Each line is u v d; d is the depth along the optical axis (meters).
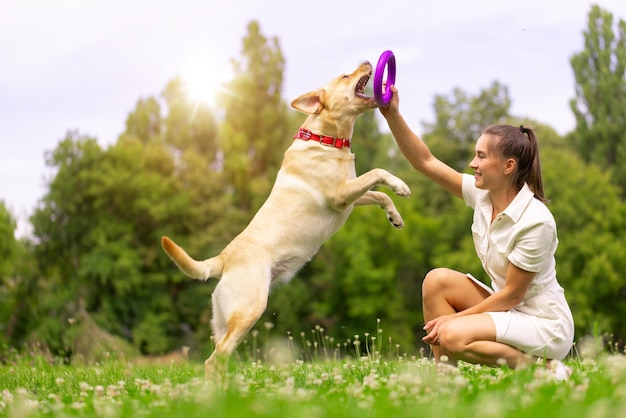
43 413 3.12
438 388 3.11
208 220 30.05
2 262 25.20
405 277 29.75
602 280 27.00
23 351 8.66
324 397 3.05
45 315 25.38
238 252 4.77
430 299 4.26
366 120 35.69
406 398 2.97
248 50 34.72
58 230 28.03
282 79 34.97
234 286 4.69
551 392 2.87
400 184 4.84
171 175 30.91
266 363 6.34
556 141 35.78
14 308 25.16
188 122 36.16
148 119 38.16
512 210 3.88
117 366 6.39
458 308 4.27
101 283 27.55
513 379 3.26
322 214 5.04
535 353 3.86
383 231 29.12
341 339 28.31
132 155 29.86
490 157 3.95
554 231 3.83
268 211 4.97
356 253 28.41
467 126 38.28
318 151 5.07
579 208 28.41
